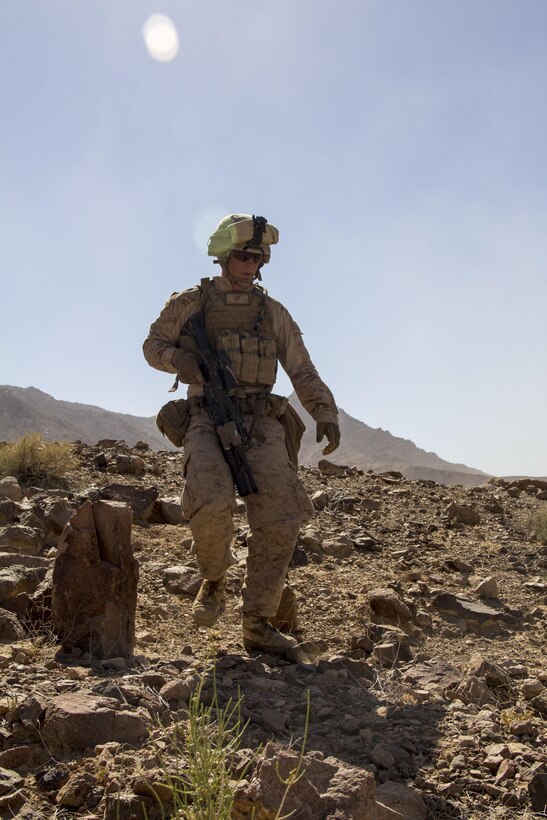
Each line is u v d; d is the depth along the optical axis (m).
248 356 4.13
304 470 10.31
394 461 150.38
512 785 2.83
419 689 3.86
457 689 3.79
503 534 7.79
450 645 4.86
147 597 4.92
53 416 151.50
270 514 4.04
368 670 4.04
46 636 3.89
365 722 3.29
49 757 2.71
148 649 4.06
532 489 10.52
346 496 8.49
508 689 3.93
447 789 2.79
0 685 3.16
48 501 6.64
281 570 4.09
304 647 4.13
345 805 2.34
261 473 4.04
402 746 3.11
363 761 2.97
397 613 5.05
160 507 7.16
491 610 5.35
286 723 3.19
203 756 2.19
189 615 4.73
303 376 4.39
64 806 2.46
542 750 3.14
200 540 3.92
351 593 5.46
